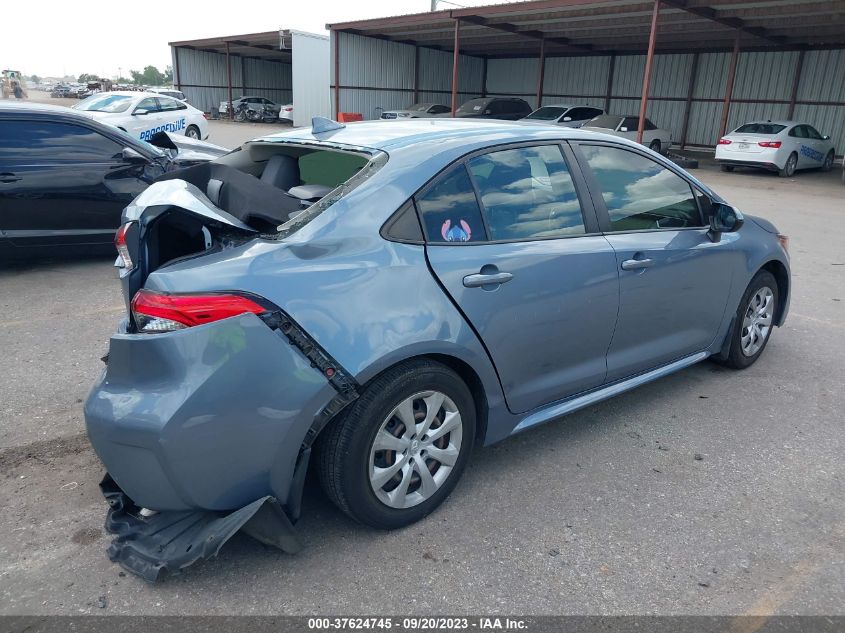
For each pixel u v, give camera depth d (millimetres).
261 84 44812
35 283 6375
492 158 3111
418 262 2727
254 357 2338
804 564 2701
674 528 2914
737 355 4559
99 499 3029
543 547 2768
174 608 2387
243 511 2396
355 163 3617
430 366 2740
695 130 27094
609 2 18938
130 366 2346
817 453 3586
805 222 11148
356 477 2613
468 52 32594
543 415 3334
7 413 3801
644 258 3578
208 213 2629
